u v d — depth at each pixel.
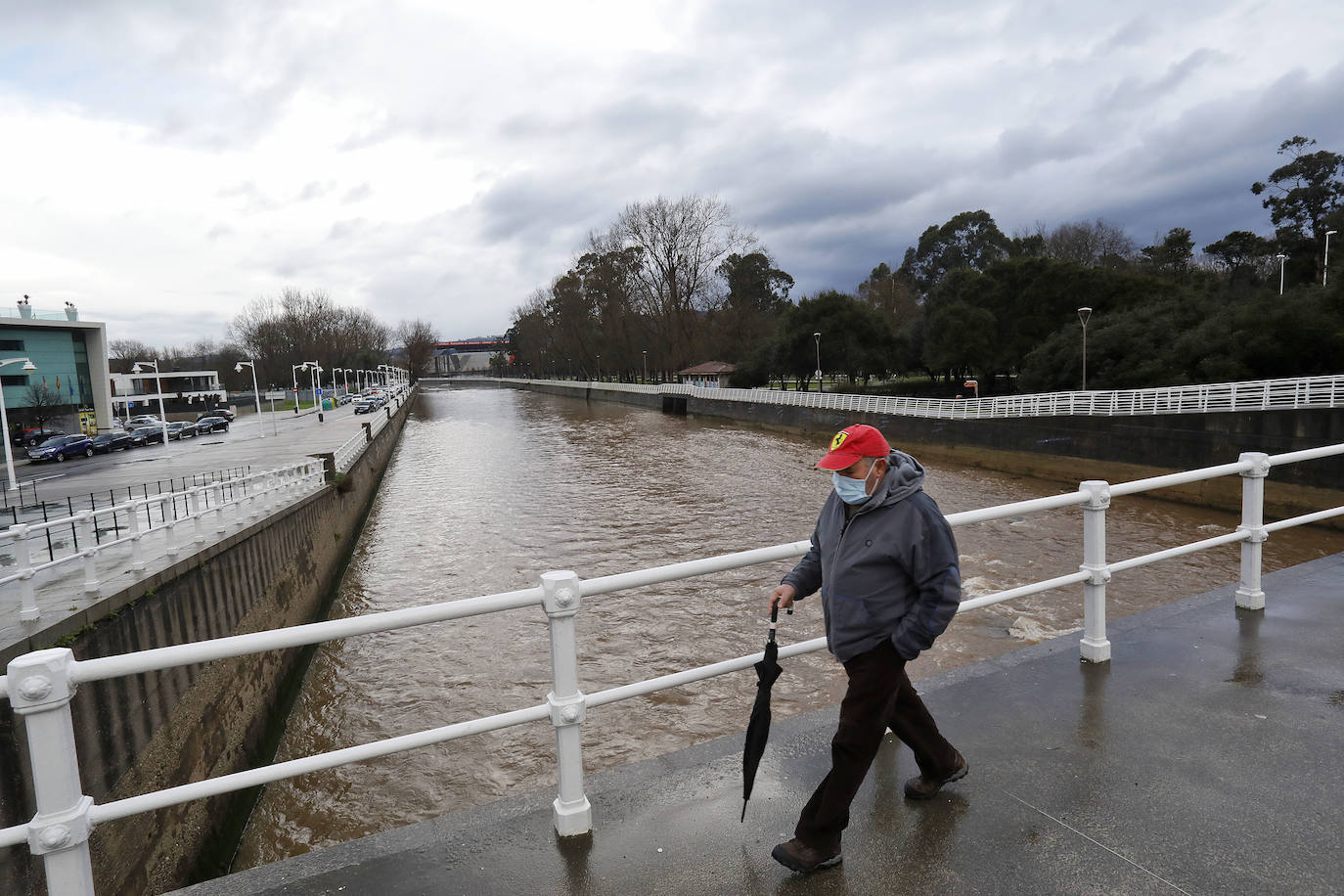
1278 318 35.09
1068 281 55.25
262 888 2.65
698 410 73.12
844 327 72.06
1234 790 3.07
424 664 14.16
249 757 10.92
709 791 3.18
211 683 10.13
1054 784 3.16
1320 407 23.20
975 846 2.77
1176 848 2.72
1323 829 2.80
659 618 15.65
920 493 2.56
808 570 2.91
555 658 2.83
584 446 51.03
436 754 10.92
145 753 8.10
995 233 97.31
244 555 13.27
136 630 9.15
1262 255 62.41
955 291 66.56
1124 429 30.34
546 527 25.50
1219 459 26.52
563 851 2.81
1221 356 37.16
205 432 55.34
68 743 2.22
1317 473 23.17
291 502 17.64
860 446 2.53
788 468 37.75
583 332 114.12
